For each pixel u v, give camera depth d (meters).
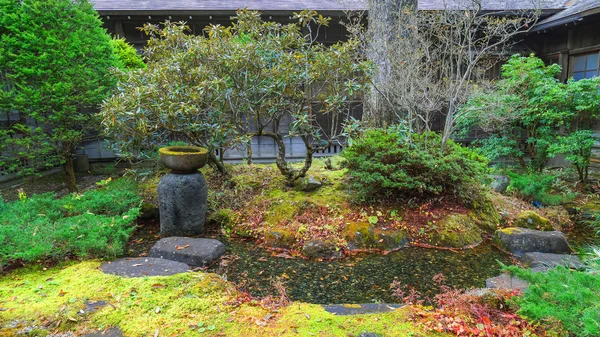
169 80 4.20
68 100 4.92
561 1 8.59
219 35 4.47
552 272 2.39
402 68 5.17
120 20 7.85
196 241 3.64
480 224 4.27
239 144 4.70
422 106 5.59
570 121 5.90
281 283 2.86
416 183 4.04
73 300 2.37
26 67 4.77
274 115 4.75
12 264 3.00
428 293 2.84
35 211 3.86
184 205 3.95
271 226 4.14
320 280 3.08
